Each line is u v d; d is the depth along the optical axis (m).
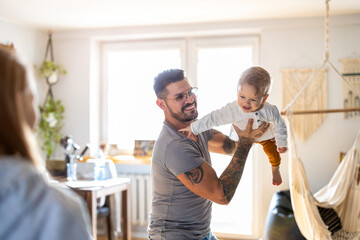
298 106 4.00
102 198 3.53
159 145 1.65
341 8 3.69
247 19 4.07
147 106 4.55
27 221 0.60
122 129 4.63
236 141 1.74
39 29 4.48
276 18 4.02
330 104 3.96
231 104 1.61
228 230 4.34
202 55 4.42
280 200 3.66
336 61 3.95
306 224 2.93
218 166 4.35
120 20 4.10
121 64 4.63
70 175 3.67
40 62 4.54
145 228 4.49
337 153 3.95
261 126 1.56
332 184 3.31
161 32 4.29
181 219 1.65
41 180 0.65
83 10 3.73
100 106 4.73
